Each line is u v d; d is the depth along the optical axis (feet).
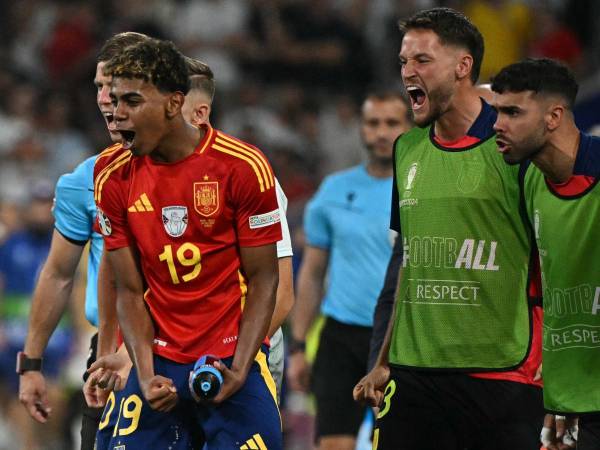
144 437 58.80
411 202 60.54
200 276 57.36
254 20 185.26
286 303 62.95
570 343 57.26
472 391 59.62
